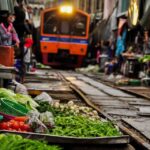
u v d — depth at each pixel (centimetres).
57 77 2206
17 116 618
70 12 3456
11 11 1258
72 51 3462
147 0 2042
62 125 621
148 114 1031
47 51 3438
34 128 552
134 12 2197
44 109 761
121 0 2823
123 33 2703
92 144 535
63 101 1230
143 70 2400
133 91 1642
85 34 3481
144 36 2311
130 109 1143
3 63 1057
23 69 1573
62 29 3462
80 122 640
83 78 2488
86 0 4962
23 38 1526
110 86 1944
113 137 543
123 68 2708
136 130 809
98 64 3572
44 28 3441
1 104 616
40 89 1371
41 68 3164
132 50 2573
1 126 548
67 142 527
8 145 427
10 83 1000
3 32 1148
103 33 3284
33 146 430
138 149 656
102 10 4038
